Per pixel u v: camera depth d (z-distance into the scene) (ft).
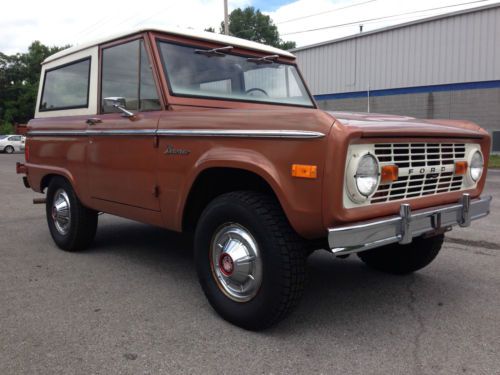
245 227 10.00
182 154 11.19
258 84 14.43
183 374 8.50
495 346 9.68
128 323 10.62
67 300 12.00
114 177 13.52
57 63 16.88
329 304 11.91
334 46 81.00
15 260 15.58
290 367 8.77
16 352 9.25
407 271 14.01
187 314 11.16
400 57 72.69
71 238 16.15
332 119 8.64
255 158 9.63
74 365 8.78
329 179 8.55
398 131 9.30
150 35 12.45
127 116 12.80
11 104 196.65
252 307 9.96
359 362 8.98
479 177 12.19
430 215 10.25
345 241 8.73
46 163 16.99
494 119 64.18
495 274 14.39
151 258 15.89
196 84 12.74
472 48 65.21
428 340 9.93
